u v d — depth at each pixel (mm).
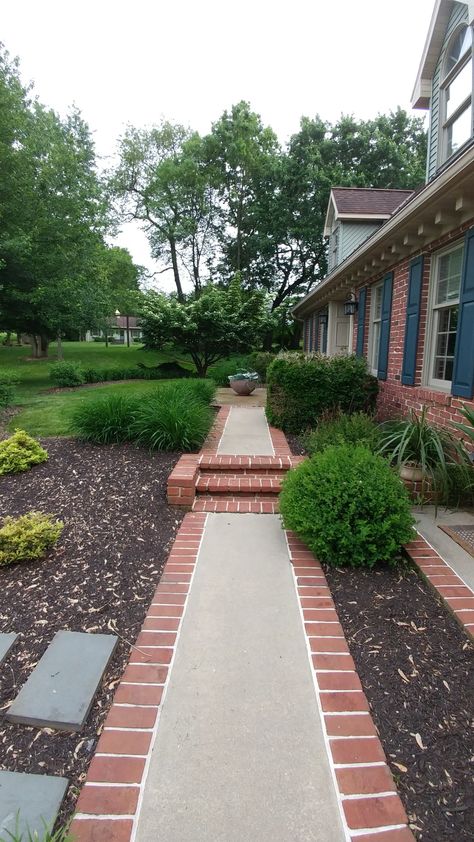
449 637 2262
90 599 2635
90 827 1379
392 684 1958
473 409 4113
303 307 14008
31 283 14539
